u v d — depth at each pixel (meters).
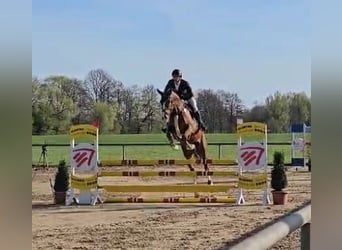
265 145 10.89
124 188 11.33
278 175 10.91
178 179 16.27
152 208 10.61
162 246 6.75
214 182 14.97
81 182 11.10
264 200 10.84
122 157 19.33
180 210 10.27
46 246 6.73
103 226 8.33
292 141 18.25
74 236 7.49
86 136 11.25
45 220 8.91
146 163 12.22
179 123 13.75
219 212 9.84
